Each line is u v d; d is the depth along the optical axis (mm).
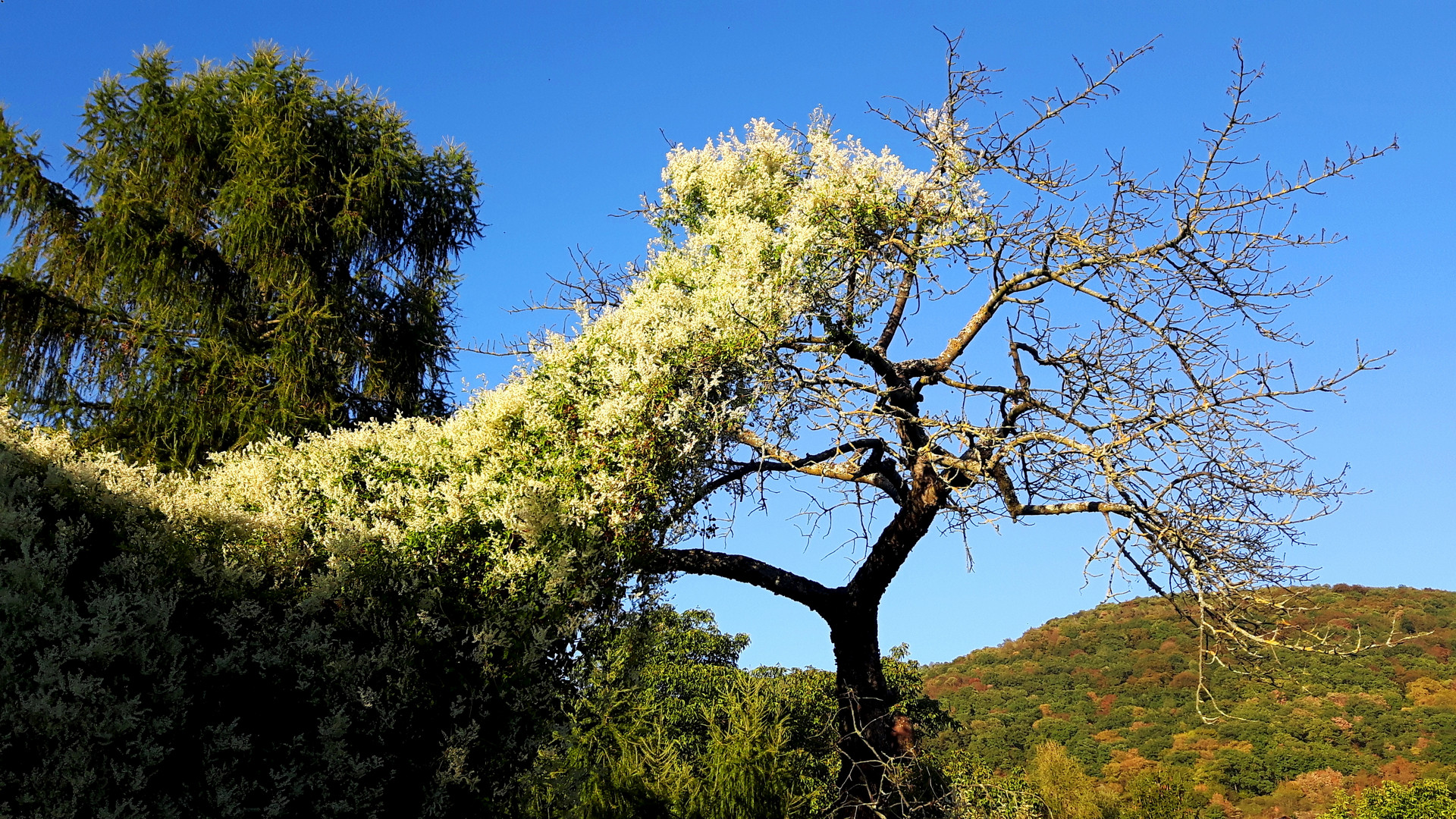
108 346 9945
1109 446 5621
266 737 4172
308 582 4945
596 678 5492
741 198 7648
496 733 4844
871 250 7102
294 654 4348
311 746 4258
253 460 5805
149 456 9320
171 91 10531
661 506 5797
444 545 5223
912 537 6848
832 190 7152
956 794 6883
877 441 7055
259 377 10242
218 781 3781
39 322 9477
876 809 6191
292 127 10648
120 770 3512
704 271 6980
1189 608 5773
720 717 6652
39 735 3373
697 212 8164
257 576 4516
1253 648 5453
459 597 5160
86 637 3670
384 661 4551
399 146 11453
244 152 10094
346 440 6012
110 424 9562
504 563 5160
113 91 10234
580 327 6332
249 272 10453
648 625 5945
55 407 9727
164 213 10039
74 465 4207
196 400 9617
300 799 4086
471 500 5367
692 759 6461
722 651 13305
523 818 4820
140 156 10367
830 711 7023
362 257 11273
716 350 6168
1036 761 17453
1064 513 6062
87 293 9875
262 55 11086
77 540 3959
